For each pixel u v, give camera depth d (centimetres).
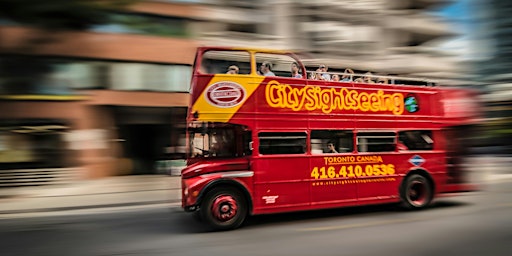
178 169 1664
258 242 623
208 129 759
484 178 1519
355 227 720
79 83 1597
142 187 1391
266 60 847
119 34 1678
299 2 2073
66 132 1581
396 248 567
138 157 1808
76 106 1595
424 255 531
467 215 828
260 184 753
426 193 910
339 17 2173
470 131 982
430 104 940
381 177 863
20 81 1045
